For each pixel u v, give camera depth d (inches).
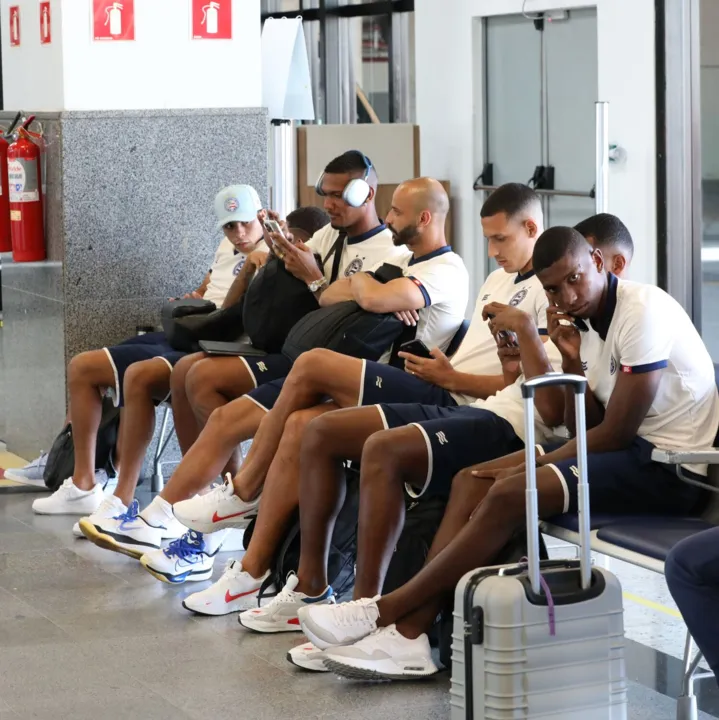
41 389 312.8
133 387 245.3
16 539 252.4
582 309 173.8
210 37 302.4
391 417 186.5
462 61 447.2
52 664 183.3
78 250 294.5
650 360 168.7
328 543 193.9
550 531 167.2
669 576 146.3
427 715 163.8
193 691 172.9
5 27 331.6
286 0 552.1
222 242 283.6
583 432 144.3
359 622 172.4
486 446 181.5
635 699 173.8
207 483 225.8
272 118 327.0
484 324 206.7
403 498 178.4
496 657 141.7
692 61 344.2
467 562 165.2
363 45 518.6
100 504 245.9
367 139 457.4
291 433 199.2
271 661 183.8
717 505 171.2
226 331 254.8
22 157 299.4
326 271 240.2
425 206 218.4
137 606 210.1
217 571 230.1
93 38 293.6
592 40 392.5
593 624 145.2
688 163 347.9
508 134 437.1
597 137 300.2
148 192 298.8
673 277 354.0
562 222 416.2
